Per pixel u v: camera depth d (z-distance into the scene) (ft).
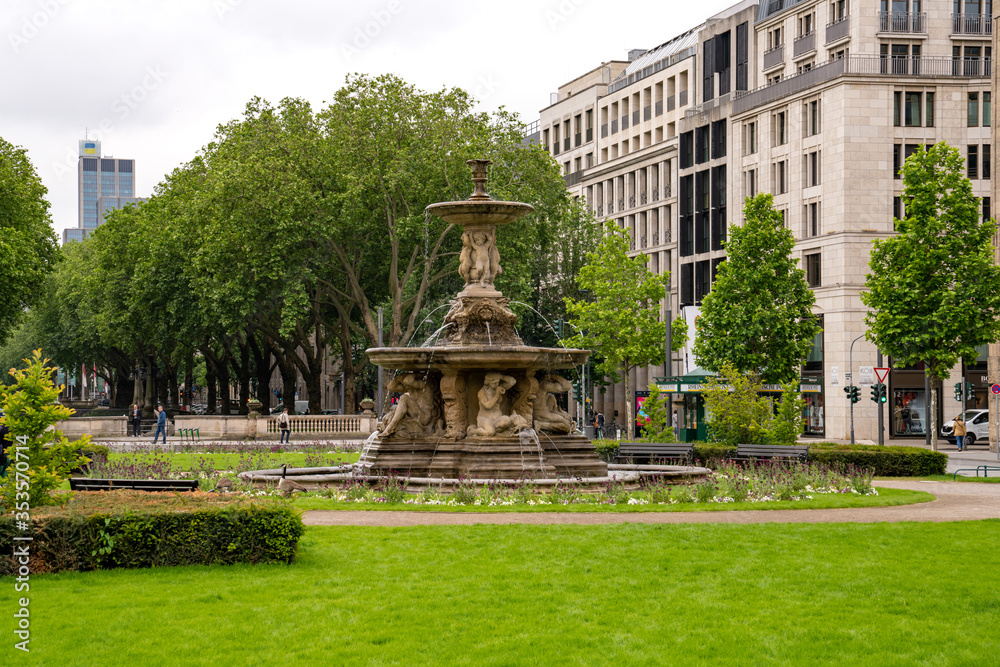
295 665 33.32
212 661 33.68
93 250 285.84
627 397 206.90
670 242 303.48
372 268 217.77
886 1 227.61
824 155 226.79
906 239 138.62
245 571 47.34
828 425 223.92
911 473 109.50
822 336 227.20
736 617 39.37
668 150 302.86
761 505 74.59
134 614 39.24
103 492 54.19
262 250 203.62
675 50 318.86
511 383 85.76
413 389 88.48
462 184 197.36
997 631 37.47
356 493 78.18
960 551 53.52
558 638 36.37
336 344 279.69
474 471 83.35
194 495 52.70
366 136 197.26
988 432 203.82
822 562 50.11
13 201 208.33
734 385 120.16
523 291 208.44
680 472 92.68
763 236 161.17
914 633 37.09
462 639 36.35
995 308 139.74
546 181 209.77
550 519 66.23
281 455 142.72
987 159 224.12
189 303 236.22
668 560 50.39
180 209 225.56
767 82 261.03
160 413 182.29
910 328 138.10
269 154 203.21
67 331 322.14
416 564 49.16
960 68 226.58
